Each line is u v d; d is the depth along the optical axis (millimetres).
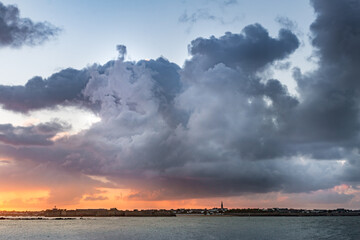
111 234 183125
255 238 163750
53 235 175750
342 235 181750
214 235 180250
